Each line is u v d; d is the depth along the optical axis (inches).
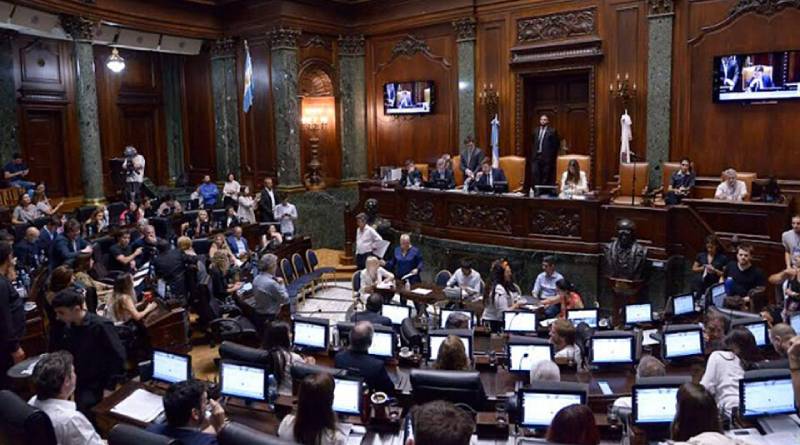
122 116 602.5
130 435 115.4
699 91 412.8
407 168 476.1
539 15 469.4
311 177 570.6
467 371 164.6
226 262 346.6
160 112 631.8
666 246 343.6
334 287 453.7
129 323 245.8
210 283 319.6
